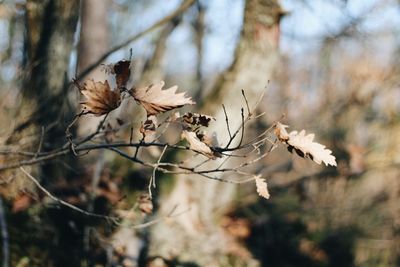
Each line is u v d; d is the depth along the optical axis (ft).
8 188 11.50
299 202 19.51
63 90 11.39
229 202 17.12
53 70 11.55
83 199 12.51
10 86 11.82
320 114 22.88
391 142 20.72
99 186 13.74
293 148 5.76
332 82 23.57
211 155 5.67
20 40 12.92
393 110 21.62
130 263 12.56
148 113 5.29
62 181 12.59
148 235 13.74
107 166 15.12
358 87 21.98
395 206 20.11
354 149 18.54
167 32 18.94
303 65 24.86
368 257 18.94
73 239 12.23
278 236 17.46
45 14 11.57
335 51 23.50
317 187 20.67
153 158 15.56
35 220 11.75
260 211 18.04
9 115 12.02
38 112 11.25
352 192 20.56
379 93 21.56
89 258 11.91
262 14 14.96
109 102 5.22
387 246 19.15
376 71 21.71
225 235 16.02
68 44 11.93
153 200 14.47
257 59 15.07
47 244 11.60
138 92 5.29
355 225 19.67
